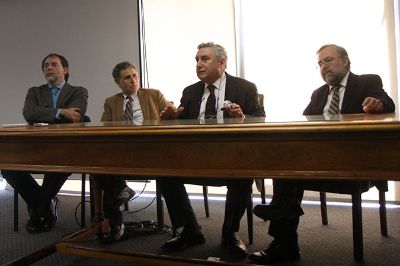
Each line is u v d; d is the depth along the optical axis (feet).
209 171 2.94
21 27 13.14
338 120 2.81
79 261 5.92
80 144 3.37
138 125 3.39
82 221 7.91
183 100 7.21
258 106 6.71
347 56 6.66
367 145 2.54
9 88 13.38
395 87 8.91
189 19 10.85
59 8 12.55
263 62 10.23
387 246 6.23
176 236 6.89
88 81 12.26
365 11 9.12
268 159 2.79
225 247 6.21
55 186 7.67
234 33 10.36
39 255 5.09
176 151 3.05
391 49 8.91
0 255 6.32
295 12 9.85
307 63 9.76
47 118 7.47
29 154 3.59
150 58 11.44
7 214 9.42
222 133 2.84
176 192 6.31
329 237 6.81
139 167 3.17
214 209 9.37
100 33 12.02
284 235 5.54
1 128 3.99
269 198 10.07
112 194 6.86
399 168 2.47
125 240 6.89
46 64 8.49
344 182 5.59
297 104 9.92
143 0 11.46
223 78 7.04
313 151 2.68
